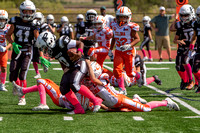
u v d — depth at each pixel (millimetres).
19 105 18344
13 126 13758
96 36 24875
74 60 15117
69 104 16500
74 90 15305
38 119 14914
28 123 14227
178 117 15406
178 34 23219
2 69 22859
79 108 16016
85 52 26031
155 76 24141
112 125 13969
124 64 23672
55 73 31609
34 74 30891
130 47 21234
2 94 21688
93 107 16297
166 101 16672
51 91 16547
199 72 21969
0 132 12938
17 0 99500
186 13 22297
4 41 22953
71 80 15219
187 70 23219
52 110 16984
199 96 21141
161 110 16938
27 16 18453
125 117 15289
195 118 15250
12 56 18953
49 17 36562
